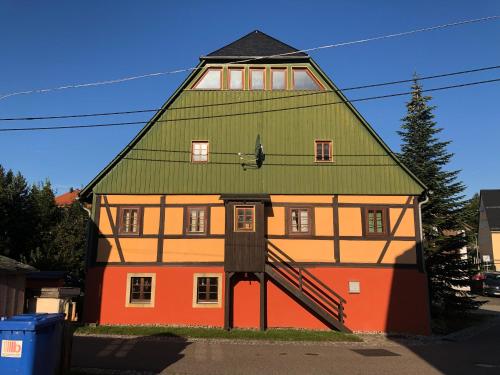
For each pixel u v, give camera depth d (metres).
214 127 21.06
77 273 27.58
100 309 19.52
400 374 11.34
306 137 20.92
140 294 19.81
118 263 19.88
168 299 19.59
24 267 11.96
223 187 20.36
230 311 19.42
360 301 19.45
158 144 20.84
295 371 11.40
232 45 22.67
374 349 15.35
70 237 28.20
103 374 10.29
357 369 11.84
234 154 20.75
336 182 20.38
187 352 13.66
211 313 19.48
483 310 30.94
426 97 28.38
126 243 20.03
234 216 19.50
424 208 25.86
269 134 20.97
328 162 20.59
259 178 20.47
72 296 19.09
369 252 19.81
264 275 19.59
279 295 19.61
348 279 19.62
